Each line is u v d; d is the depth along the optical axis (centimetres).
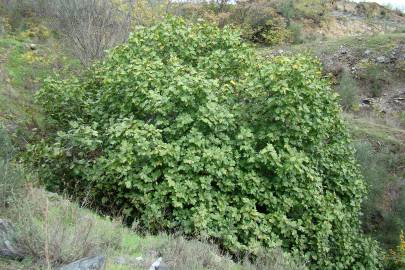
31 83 1252
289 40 1952
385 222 1015
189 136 646
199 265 458
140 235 574
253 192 652
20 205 457
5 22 1647
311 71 751
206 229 597
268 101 679
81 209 568
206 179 627
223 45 848
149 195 619
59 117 880
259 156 648
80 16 1336
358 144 1132
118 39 1303
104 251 421
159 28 829
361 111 1473
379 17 2581
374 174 1066
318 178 700
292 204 673
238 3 2092
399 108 1498
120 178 645
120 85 748
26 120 1064
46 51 1439
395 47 1739
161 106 659
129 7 1385
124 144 613
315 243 693
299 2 2430
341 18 2406
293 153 661
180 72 709
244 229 621
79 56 1325
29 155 730
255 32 1919
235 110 727
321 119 751
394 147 1234
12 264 364
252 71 765
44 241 385
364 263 800
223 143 678
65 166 720
